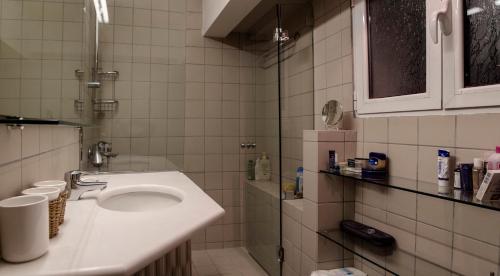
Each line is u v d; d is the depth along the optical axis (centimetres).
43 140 102
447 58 117
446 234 119
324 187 165
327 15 194
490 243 103
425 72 129
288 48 220
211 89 269
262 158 254
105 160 213
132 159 221
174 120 231
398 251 141
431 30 113
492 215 103
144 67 227
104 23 218
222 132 271
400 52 143
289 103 220
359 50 167
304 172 177
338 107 173
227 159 272
